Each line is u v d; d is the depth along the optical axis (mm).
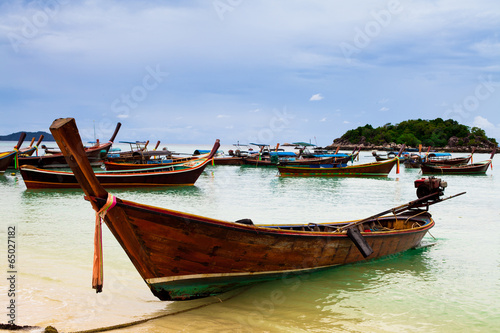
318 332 6551
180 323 6738
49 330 5988
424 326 6895
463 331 6730
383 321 7062
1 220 15375
